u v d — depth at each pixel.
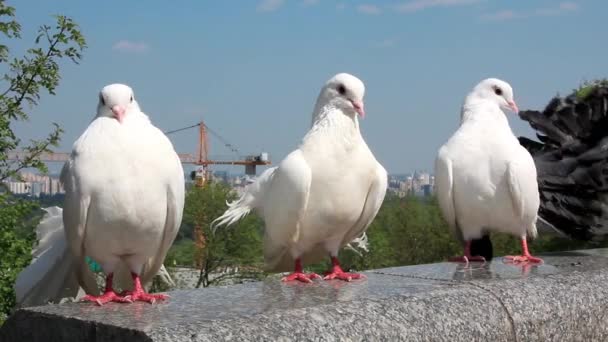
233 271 5.42
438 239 5.76
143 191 1.46
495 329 1.48
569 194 1.83
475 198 1.71
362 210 1.65
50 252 1.60
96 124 1.48
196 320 1.34
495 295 1.51
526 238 1.80
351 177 1.61
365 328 1.39
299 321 1.37
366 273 1.64
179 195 1.51
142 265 1.53
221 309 1.39
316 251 1.72
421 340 1.42
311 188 1.61
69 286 1.61
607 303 1.60
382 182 1.64
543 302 1.54
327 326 1.38
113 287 1.54
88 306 1.43
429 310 1.45
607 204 1.83
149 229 1.48
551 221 1.84
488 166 1.71
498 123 1.74
